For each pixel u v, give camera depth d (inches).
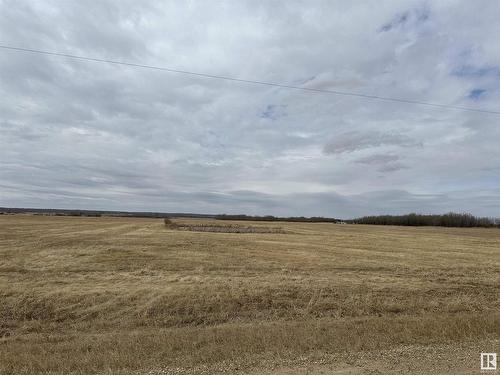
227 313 507.8
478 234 2687.0
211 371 237.9
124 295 549.6
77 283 632.4
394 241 1770.4
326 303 552.1
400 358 258.2
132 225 3034.0
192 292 569.3
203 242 1459.2
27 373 248.5
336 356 262.7
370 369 237.3
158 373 236.8
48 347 328.2
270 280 681.6
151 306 512.1
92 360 268.2
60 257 944.3
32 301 514.6
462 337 311.0
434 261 1027.9
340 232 2620.6
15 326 448.1
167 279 679.7
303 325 406.0
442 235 2433.6
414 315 506.9
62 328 445.4
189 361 257.9
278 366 243.8
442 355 264.7
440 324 359.9
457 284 705.0
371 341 300.7
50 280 651.5
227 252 1147.9
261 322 467.5
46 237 1536.7
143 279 679.1
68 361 268.8
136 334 383.2
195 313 503.5
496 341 300.2
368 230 3100.4
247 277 719.1
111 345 320.2
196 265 871.1
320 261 981.2
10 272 724.7
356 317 493.4
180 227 2778.1
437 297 611.2
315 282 667.4
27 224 2672.2
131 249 1152.8
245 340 313.4
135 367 248.8
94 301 525.7
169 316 489.4
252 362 251.8
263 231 2504.9
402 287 654.5
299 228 3196.4
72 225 2746.1
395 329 350.6
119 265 841.5
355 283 669.9
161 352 281.7
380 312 527.5
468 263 1003.3
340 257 1080.8
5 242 1302.9
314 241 1680.6
